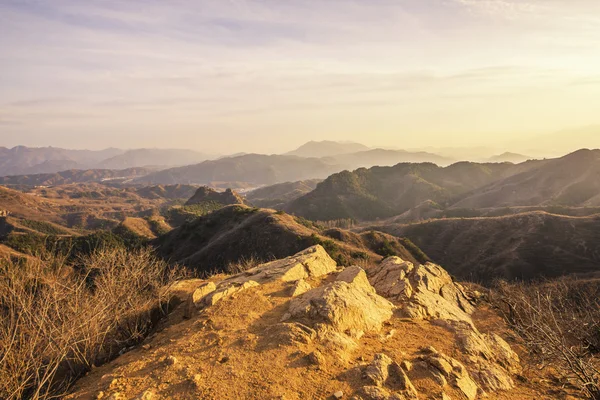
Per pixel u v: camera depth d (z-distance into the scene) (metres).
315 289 9.24
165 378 5.83
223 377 5.79
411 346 7.81
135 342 9.11
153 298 11.02
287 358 6.39
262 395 5.36
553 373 8.06
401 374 6.11
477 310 13.04
